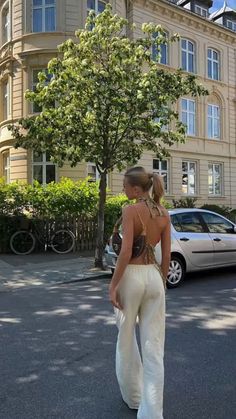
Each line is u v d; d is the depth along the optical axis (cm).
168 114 1119
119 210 1573
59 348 520
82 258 1339
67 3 2114
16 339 559
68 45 1160
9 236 1459
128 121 1105
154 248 341
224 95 2925
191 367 452
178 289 870
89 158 1134
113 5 2252
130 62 1133
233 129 2977
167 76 1125
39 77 1193
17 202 1476
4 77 2262
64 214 1506
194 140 2753
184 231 945
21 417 349
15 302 789
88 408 363
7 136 2192
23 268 1174
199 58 2775
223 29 2878
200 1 2905
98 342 541
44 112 1129
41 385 411
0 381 423
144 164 2466
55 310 716
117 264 328
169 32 2622
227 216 2583
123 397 362
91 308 725
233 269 1101
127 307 332
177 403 370
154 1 2509
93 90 1085
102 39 1142
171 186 2623
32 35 2128
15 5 2195
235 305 727
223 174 2914
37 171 2112
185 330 586
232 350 505
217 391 393
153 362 323
